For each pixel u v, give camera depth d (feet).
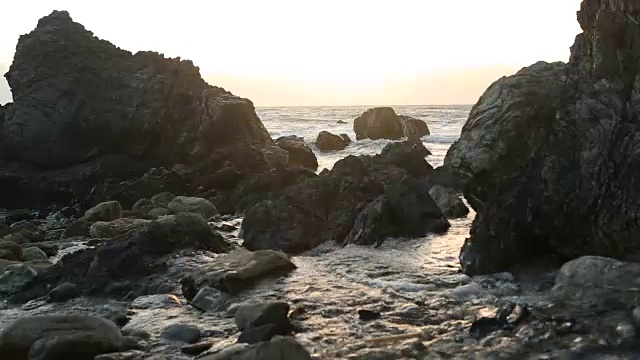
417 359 15.05
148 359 15.69
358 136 146.92
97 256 27.04
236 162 67.46
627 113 22.81
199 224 30.37
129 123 81.46
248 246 31.53
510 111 24.44
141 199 56.44
